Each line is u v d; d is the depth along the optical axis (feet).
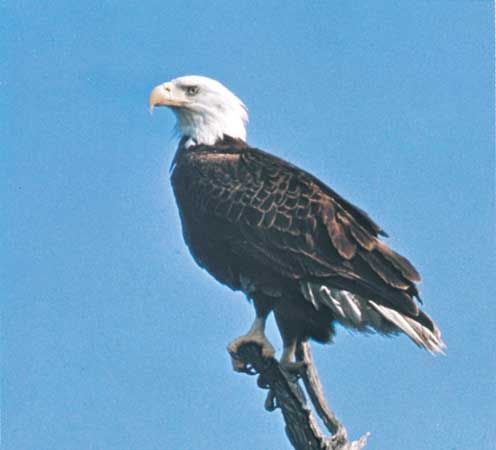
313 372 44.06
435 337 44.19
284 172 47.83
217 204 47.60
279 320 46.42
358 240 45.50
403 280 44.75
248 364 46.01
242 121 51.06
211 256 48.34
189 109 50.31
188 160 49.24
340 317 45.39
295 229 46.34
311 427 42.27
